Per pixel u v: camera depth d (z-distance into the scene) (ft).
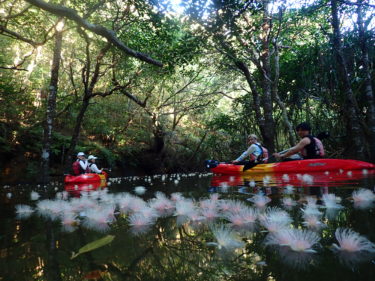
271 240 2.66
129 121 40.81
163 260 2.25
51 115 23.17
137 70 30.63
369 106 22.71
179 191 9.20
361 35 23.32
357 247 2.25
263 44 28.30
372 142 22.12
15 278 2.01
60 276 2.01
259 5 16.93
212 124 39.52
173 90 42.65
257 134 37.52
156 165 41.01
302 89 29.68
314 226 3.13
